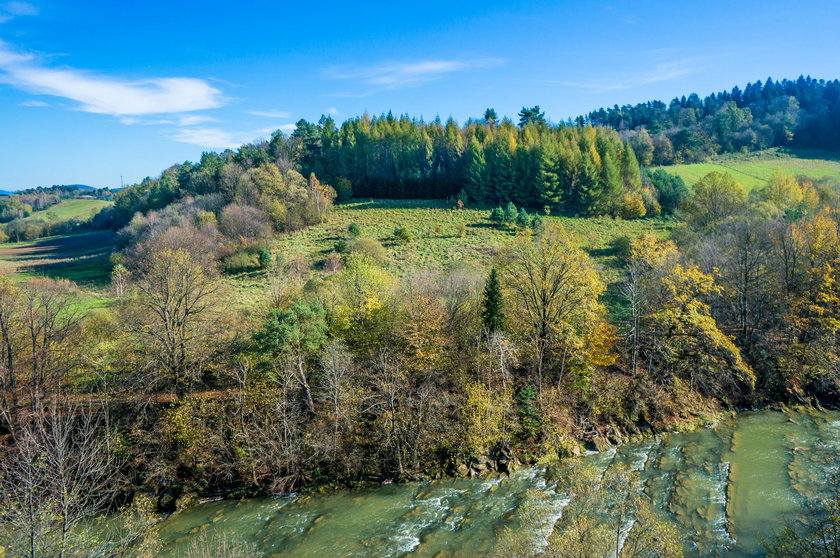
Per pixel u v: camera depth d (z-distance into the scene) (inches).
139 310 1729.8
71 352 1614.2
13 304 1510.8
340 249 3400.6
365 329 1811.0
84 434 1117.7
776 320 1998.0
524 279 1863.9
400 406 1577.3
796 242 1990.7
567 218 4170.8
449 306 1975.9
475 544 1139.9
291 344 1569.9
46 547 761.6
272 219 3929.6
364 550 1139.9
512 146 4598.9
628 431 1665.8
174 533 1239.5
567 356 1808.6
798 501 1192.8
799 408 1755.7
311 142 5762.8
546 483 1403.8
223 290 2288.4
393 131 5378.9
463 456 1514.5
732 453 1485.0
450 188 4926.2
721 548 1056.2
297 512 1317.7
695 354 1852.9
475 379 1717.5
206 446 1449.3
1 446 1259.8
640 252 2331.4
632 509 921.5
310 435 1510.8
